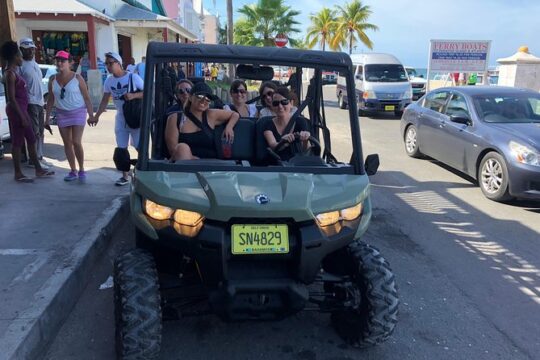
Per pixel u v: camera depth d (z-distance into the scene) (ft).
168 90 14.21
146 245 11.03
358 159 11.71
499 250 18.10
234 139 13.24
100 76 57.00
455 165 28.17
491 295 14.62
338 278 11.22
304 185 10.39
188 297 10.79
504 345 12.05
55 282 12.73
